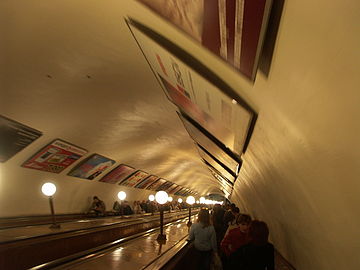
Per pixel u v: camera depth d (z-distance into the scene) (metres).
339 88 1.26
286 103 1.92
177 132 10.57
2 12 4.03
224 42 2.03
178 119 8.77
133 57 5.29
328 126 1.50
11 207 8.37
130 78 6.19
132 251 4.99
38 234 5.67
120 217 11.19
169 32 2.88
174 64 3.42
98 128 8.77
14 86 5.74
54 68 5.53
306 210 2.60
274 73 1.85
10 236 5.30
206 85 3.08
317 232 2.47
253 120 2.95
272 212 4.86
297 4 1.23
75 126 8.10
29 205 9.06
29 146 7.78
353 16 0.97
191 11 2.03
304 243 3.11
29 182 8.80
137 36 4.06
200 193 39.12
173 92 5.32
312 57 1.35
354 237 1.73
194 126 6.86
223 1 1.58
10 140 7.11
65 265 3.96
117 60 5.41
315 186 2.09
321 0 1.07
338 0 0.98
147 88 6.72
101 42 4.84
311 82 1.47
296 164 2.32
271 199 4.45
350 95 1.20
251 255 2.72
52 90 6.25
